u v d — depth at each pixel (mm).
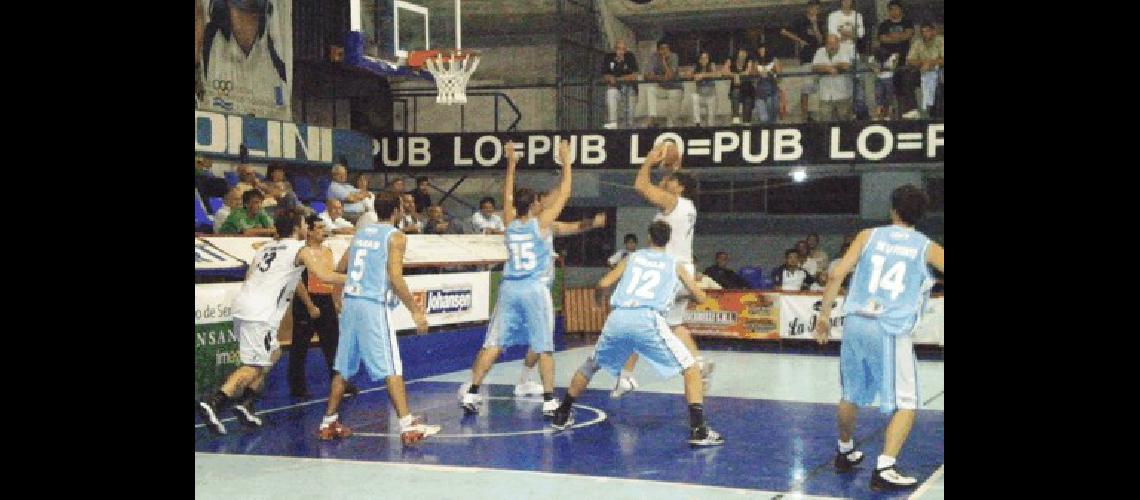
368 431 8203
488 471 6605
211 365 9375
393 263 7418
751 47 21016
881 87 16688
